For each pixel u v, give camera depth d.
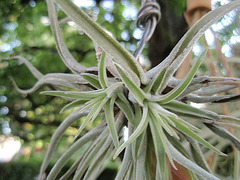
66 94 0.11
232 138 0.12
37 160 0.82
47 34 0.80
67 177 0.14
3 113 0.73
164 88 0.11
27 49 0.77
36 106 0.73
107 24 0.79
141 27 0.19
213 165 0.20
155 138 0.11
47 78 0.14
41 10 0.76
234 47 0.25
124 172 0.11
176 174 0.13
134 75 0.10
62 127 0.15
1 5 0.72
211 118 0.12
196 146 0.13
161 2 0.23
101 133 0.13
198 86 0.12
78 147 0.14
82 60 0.79
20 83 0.70
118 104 0.11
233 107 0.24
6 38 0.77
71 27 0.76
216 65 0.24
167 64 0.11
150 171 0.12
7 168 0.77
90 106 0.11
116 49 0.09
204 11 0.20
